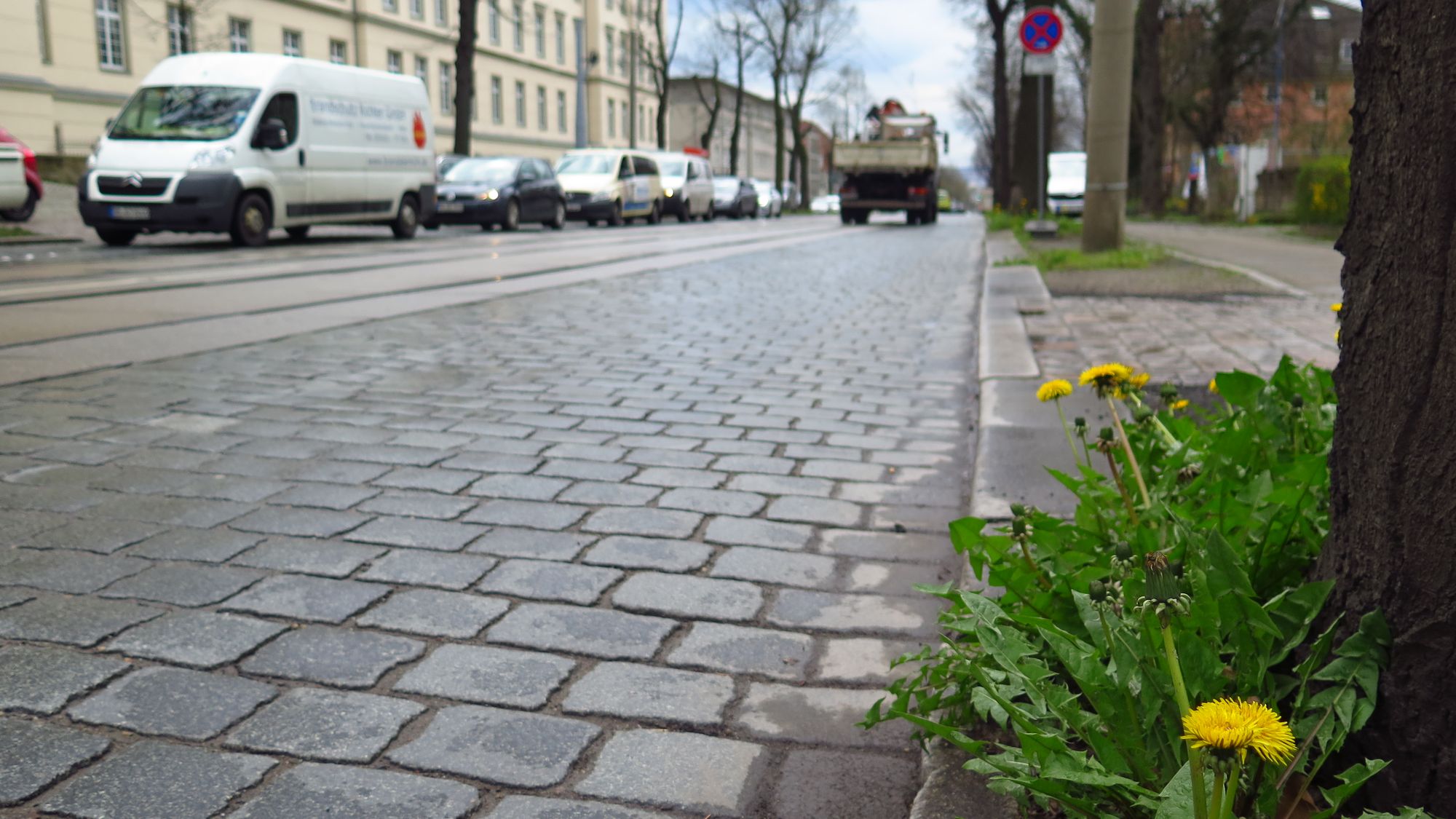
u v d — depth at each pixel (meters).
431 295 10.20
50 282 10.20
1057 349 7.18
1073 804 1.75
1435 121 1.81
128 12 33.53
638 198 32.06
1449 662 1.77
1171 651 1.65
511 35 57.97
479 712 2.42
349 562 3.28
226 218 15.70
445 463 4.40
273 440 4.68
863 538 3.63
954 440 4.98
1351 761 1.88
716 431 5.08
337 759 2.21
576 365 6.72
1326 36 72.44
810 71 66.31
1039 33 18.44
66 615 2.83
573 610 2.98
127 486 3.96
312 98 17.42
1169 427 3.23
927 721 1.93
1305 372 3.41
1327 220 23.20
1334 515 2.08
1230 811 1.47
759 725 2.40
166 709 2.38
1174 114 51.47
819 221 39.09
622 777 2.18
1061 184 42.47
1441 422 1.79
